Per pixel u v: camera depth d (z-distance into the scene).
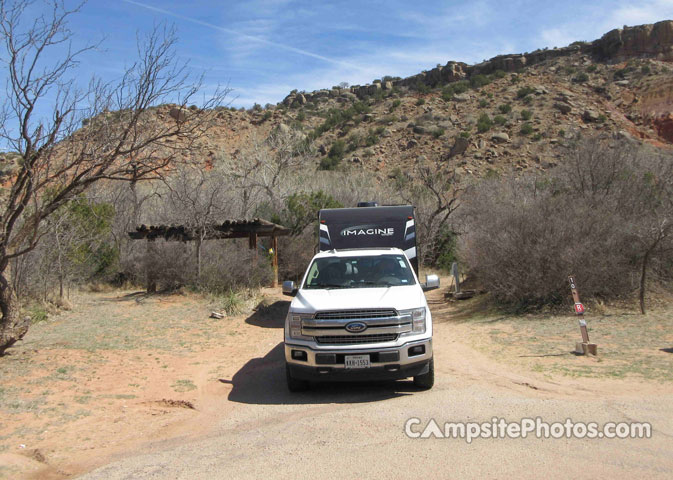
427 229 25.77
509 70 77.44
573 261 11.09
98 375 7.91
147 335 10.88
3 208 8.47
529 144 51.97
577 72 69.62
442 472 4.07
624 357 7.41
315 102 84.81
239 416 6.17
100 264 18.77
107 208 18.73
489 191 23.98
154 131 8.46
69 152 8.04
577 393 6.00
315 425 5.36
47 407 6.40
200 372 8.43
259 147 34.00
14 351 8.77
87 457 4.98
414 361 6.51
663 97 55.12
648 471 3.92
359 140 60.66
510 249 12.25
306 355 6.56
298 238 23.27
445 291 17.97
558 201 12.96
